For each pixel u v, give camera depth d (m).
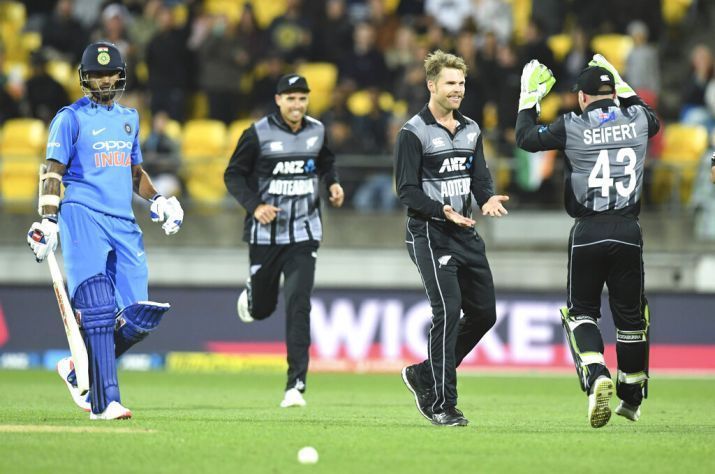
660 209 61.44
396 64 70.62
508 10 74.00
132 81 70.19
